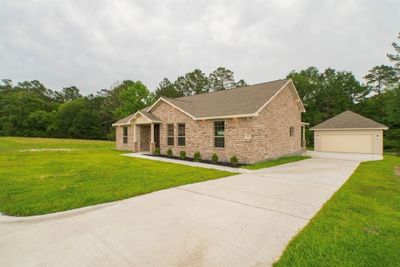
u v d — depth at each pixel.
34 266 2.76
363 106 32.19
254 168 10.77
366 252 3.06
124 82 53.72
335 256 2.96
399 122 22.78
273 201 5.47
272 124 14.38
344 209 4.83
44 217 4.38
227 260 2.89
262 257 2.96
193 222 4.15
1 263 2.83
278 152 15.14
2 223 4.10
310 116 33.47
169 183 7.20
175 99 18.38
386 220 4.22
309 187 6.91
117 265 2.78
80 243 3.35
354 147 20.58
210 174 8.88
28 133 45.41
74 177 7.93
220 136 13.82
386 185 7.26
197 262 2.84
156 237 3.54
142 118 18.28
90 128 49.97
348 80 37.50
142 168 10.12
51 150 19.73
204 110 15.10
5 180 7.36
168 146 17.11
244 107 13.16
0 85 62.12
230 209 4.88
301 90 34.81
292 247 3.19
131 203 5.25
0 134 44.16
